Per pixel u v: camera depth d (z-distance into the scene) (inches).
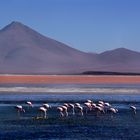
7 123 2674.7
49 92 5098.4
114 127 2539.4
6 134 2293.3
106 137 2222.0
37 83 6811.0
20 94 4872.0
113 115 3083.2
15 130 2417.6
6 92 5064.0
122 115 3090.6
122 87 5910.4
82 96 4702.3
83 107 3503.9
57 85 6195.9
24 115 3051.2
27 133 2322.8
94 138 2191.2
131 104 3878.0
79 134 2303.2
